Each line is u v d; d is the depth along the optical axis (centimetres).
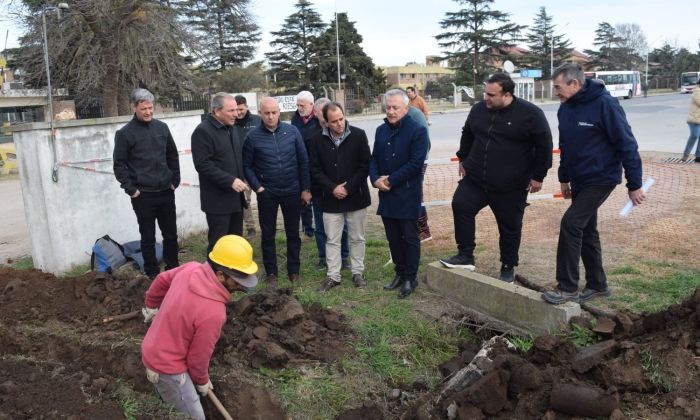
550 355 380
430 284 568
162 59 2378
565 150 479
